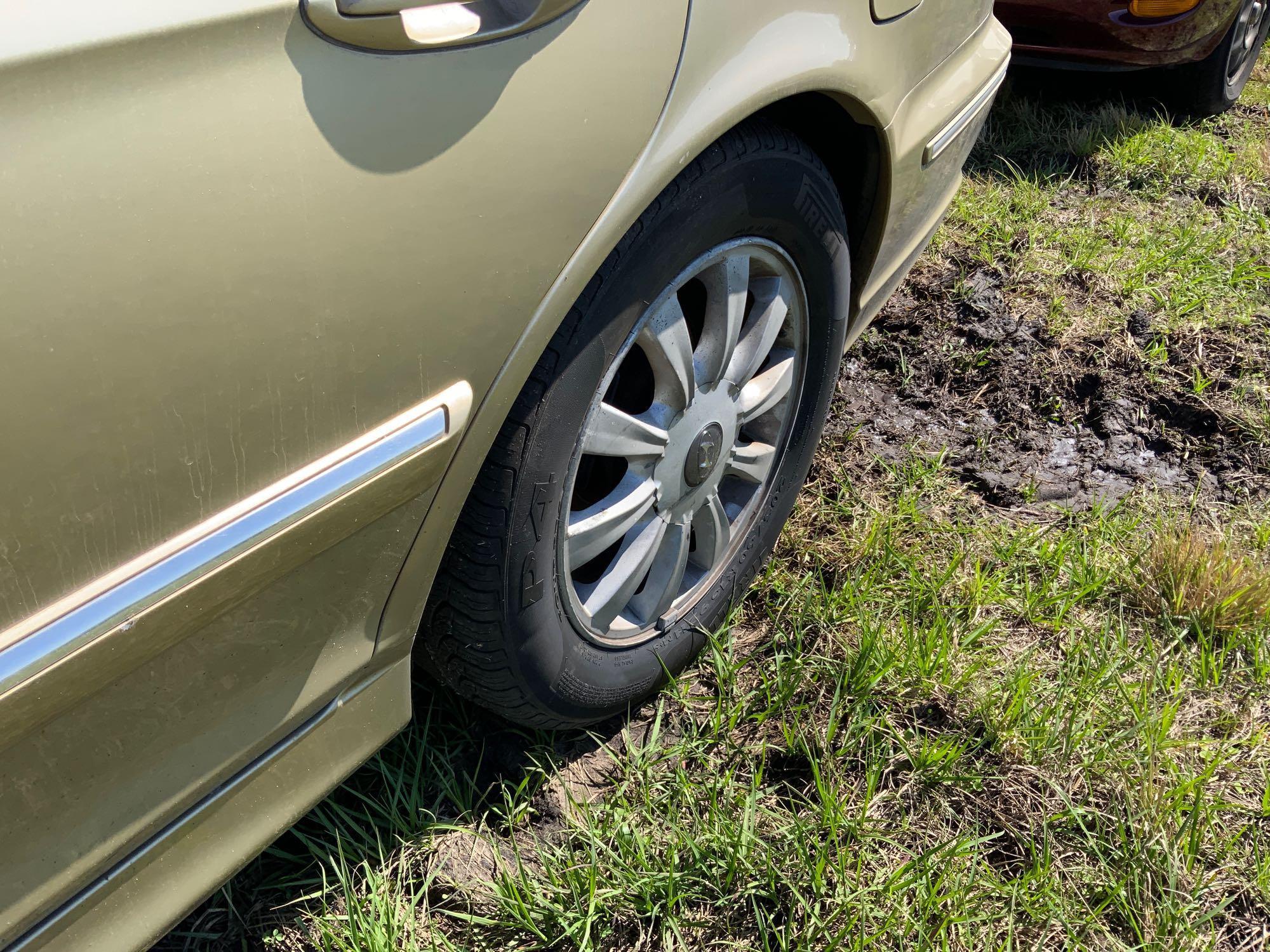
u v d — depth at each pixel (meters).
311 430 1.00
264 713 1.14
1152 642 2.00
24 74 0.74
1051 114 3.96
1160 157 3.69
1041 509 2.38
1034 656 2.00
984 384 2.73
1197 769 1.79
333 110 0.92
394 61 0.96
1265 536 2.24
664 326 1.45
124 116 0.79
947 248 3.16
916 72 1.77
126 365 0.83
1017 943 1.55
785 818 1.68
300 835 1.57
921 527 2.25
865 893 1.54
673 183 1.32
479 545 1.32
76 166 0.77
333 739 1.26
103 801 1.00
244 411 0.93
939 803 1.73
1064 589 2.14
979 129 2.19
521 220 1.11
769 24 1.38
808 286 1.72
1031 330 2.87
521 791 1.65
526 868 1.62
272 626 1.08
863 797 1.73
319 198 0.92
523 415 1.27
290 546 1.03
